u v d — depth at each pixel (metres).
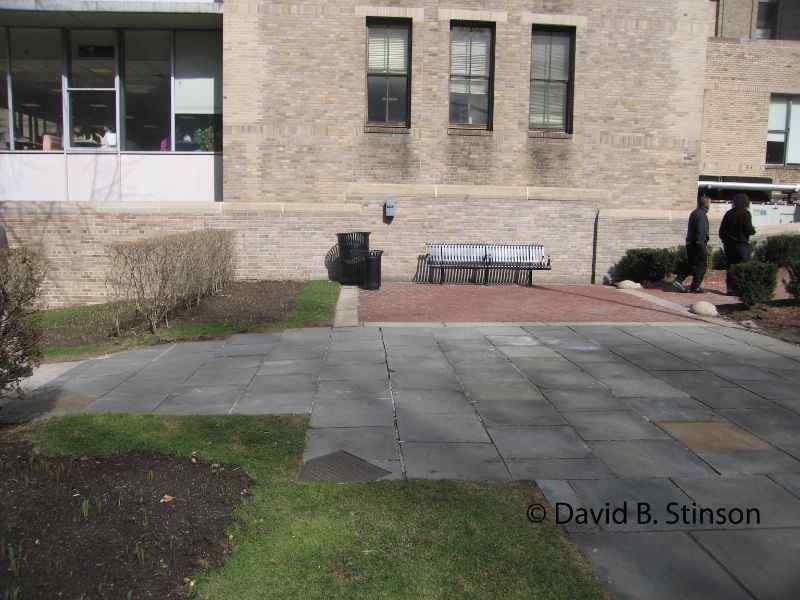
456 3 16.23
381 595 3.56
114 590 3.50
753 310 11.75
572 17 16.56
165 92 17.33
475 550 4.00
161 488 4.68
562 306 12.55
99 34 17.12
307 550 3.96
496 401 6.87
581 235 16.25
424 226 15.84
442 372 7.89
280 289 13.97
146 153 17.02
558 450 5.62
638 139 17.00
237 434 5.82
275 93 16.03
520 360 8.48
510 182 16.69
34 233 14.66
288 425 6.08
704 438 5.95
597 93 16.81
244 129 16.06
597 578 3.77
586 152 16.86
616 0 16.69
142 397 6.98
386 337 9.71
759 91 22.48
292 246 15.43
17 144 17.55
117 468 5.02
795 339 9.80
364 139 16.25
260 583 3.63
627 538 4.21
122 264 11.30
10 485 4.68
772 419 6.46
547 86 16.97
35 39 17.22
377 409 6.57
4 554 3.80
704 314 11.69
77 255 14.72
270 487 4.77
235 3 15.84
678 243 16.41
